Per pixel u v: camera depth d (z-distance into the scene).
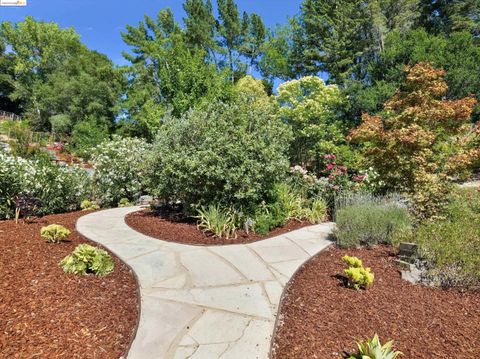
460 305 2.77
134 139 9.07
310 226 5.88
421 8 17.33
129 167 8.13
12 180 5.17
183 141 5.72
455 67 12.77
